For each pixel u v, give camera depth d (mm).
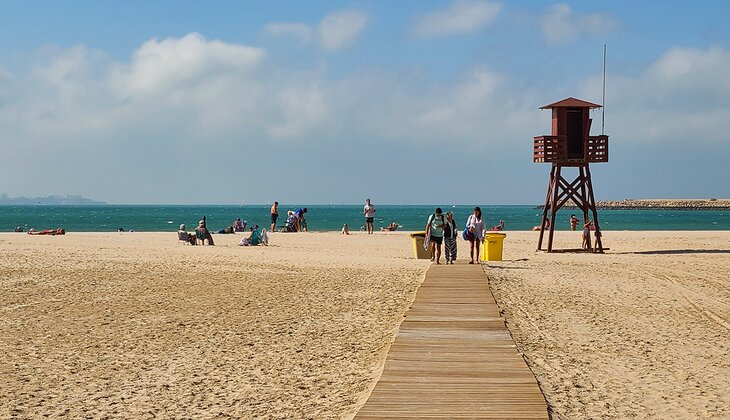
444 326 13164
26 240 35469
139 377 10477
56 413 8805
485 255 26719
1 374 10602
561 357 11492
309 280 20484
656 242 36656
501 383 9266
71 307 16172
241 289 18859
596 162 30703
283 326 14180
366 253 29781
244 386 9992
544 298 17406
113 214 165250
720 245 34844
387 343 12656
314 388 9859
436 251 24828
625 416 8469
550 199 31438
